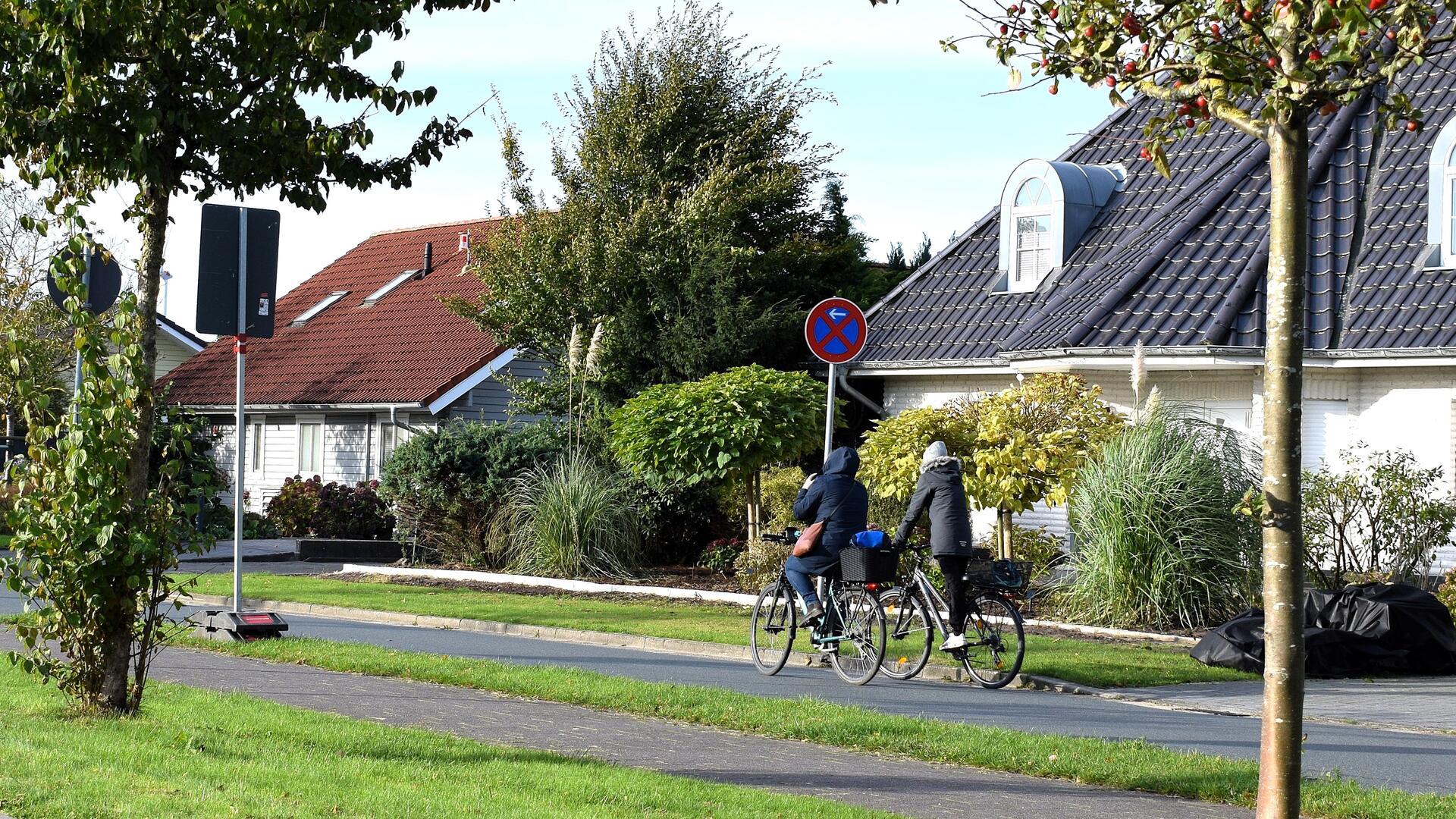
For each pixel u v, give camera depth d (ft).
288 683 45.83
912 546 53.31
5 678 43.70
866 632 50.83
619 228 104.63
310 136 38.63
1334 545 67.26
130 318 35.68
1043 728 41.16
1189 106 26.08
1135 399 82.07
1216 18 25.18
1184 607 61.00
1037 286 95.66
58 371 122.21
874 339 99.25
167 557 37.50
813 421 81.97
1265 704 24.25
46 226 36.55
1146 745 36.60
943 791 32.24
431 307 143.84
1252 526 62.08
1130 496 61.87
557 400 107.76
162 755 31.96
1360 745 39.42
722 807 28.96
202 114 36.96
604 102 112.78
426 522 91.30
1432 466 76.54
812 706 41.47
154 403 37.73
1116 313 84.38
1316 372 80.18
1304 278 23.93
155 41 36.11
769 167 109.91
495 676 46.65
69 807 26.68
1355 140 88.58
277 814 26.53
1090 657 53.93
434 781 30.55
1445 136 80.43
